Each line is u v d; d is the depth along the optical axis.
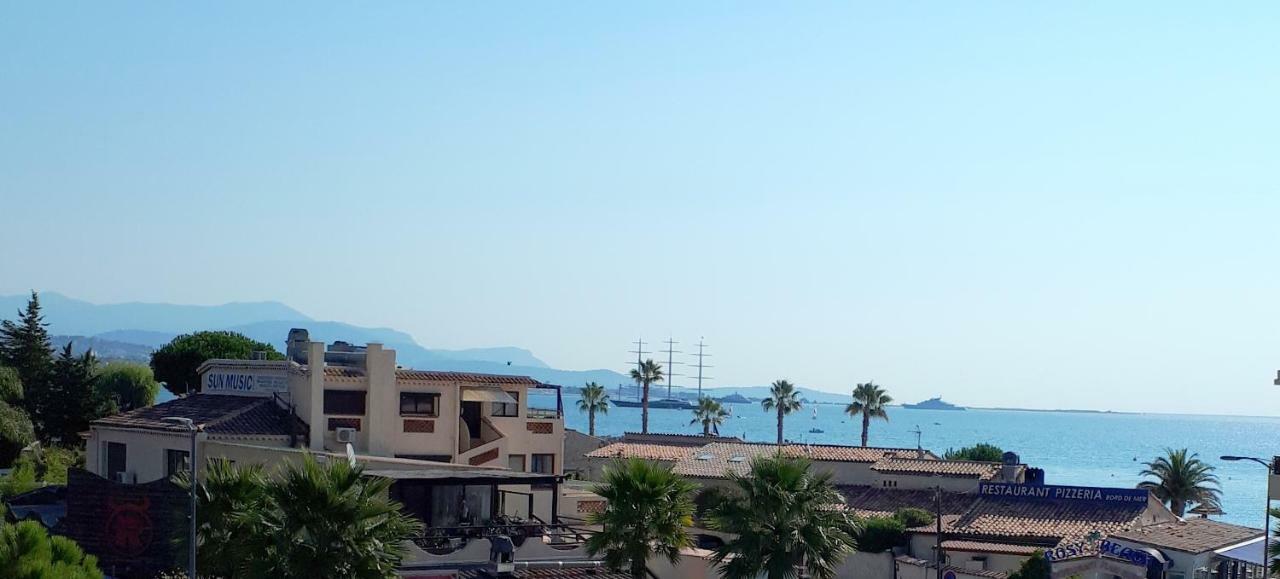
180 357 112.94
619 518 44.88
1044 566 63.47
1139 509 76.00
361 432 67.94
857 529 49.09
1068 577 63.19
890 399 171.12
